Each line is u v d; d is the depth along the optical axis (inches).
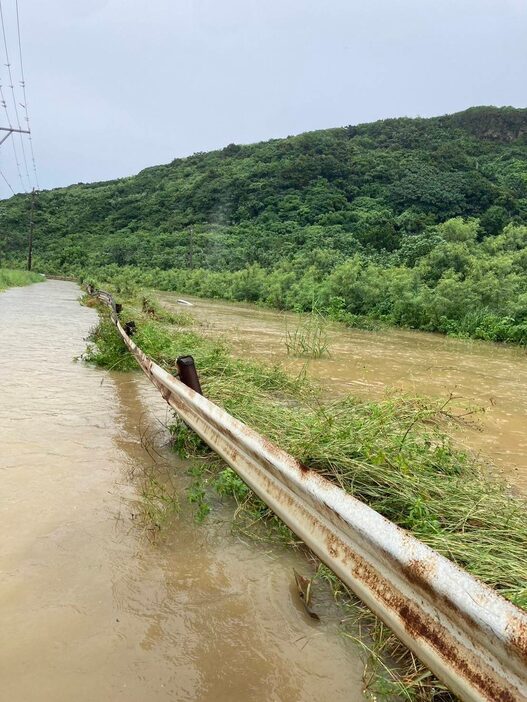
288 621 72.4
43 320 455.2
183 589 77.7
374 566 46.8
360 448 116.0
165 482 115.7
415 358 386.9
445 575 37.7
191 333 374.0
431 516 97.3
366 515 47.8
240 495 109.8
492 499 112.3
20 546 85.4
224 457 89.9
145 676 60.4
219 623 70.8
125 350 263.6
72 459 124.5
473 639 34.9
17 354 267.4
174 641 66.6
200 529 96.2
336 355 367.6
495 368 365.7
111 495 106.6
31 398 179.2
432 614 39.0
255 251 1694.1
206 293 1295.5
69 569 80.1
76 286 1371.8
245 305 1060.5
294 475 61.0
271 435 133.0
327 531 55.2
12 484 108.0
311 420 142.3
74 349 296.4
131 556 85.0
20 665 60.7
